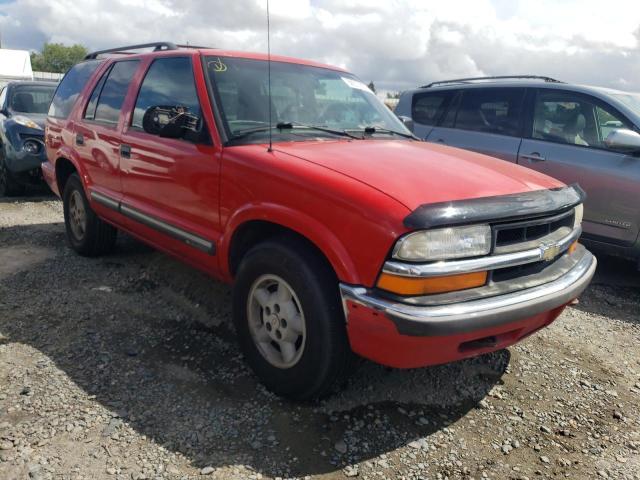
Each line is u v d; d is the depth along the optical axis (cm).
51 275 452
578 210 323
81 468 231
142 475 230
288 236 284
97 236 485
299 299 268
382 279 239
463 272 243
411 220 231
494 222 255
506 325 256
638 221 493
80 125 480
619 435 283
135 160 390
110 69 469
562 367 351
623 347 389
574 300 306
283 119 352
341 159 289
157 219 371
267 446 253
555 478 248
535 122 572
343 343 263
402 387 310
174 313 387
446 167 296
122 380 299
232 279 328
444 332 235
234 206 305
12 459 233
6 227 608
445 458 255
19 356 319
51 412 267
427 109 680
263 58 384
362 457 251
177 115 337
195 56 359
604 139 521
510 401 307
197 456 243
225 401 285
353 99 407
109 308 391
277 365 287
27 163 757
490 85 621
